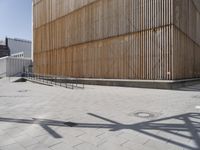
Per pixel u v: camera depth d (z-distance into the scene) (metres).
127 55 16.48
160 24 14.41
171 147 3.56
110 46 17.86
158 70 14.48
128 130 4.52
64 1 23.16
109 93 11.82
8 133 4.33
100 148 3.54
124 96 10.38
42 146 3.63
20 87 16.45
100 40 18.78
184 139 3.94
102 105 7.71
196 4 21.67
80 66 21.00
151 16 14.93
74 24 21.73
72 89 14.65
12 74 29.67
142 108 7.05
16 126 4.84
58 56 24.23
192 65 20.03
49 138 4.04
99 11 18.86
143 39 15.39
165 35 14.12
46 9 26.44
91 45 19.72
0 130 4.54
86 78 20.22
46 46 26.47
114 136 4.14
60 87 16.47
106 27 18.20
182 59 16.28
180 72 15.61
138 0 15.77
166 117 5.70
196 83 20.77
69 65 22.48
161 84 14.13
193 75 20.31
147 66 15.12
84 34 20.50
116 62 17.34
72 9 21.97
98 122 5.20
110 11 17.86
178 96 10.23
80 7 20.92
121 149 3.50
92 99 9.38
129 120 5.38
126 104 7.91
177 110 6.66
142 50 15.45
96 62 19.19
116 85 17.17
